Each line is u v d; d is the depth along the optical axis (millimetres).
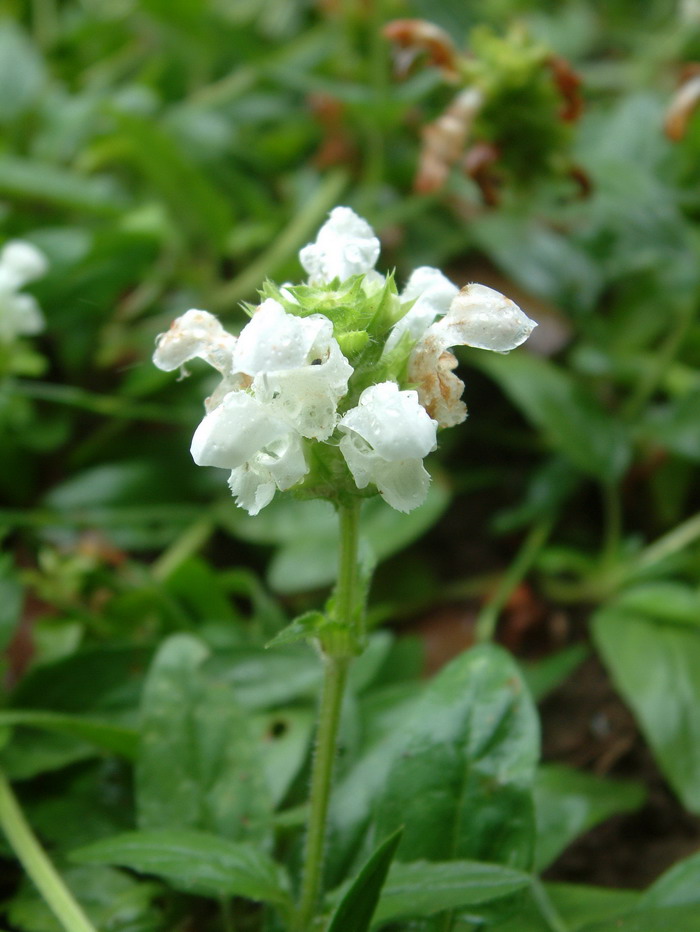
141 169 361
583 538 296
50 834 186
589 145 347
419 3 378
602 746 235
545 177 287
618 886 210
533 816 154
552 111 278
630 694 220
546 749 236
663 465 298
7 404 274
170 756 172
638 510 303
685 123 284
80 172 368
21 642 246
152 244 310
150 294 337
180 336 133
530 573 283
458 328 129
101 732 180
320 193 350
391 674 241
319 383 122
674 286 300
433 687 165
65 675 208
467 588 282
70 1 480
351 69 375
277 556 268
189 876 147
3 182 312
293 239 334
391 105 313
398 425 118
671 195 289
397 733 194
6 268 261
